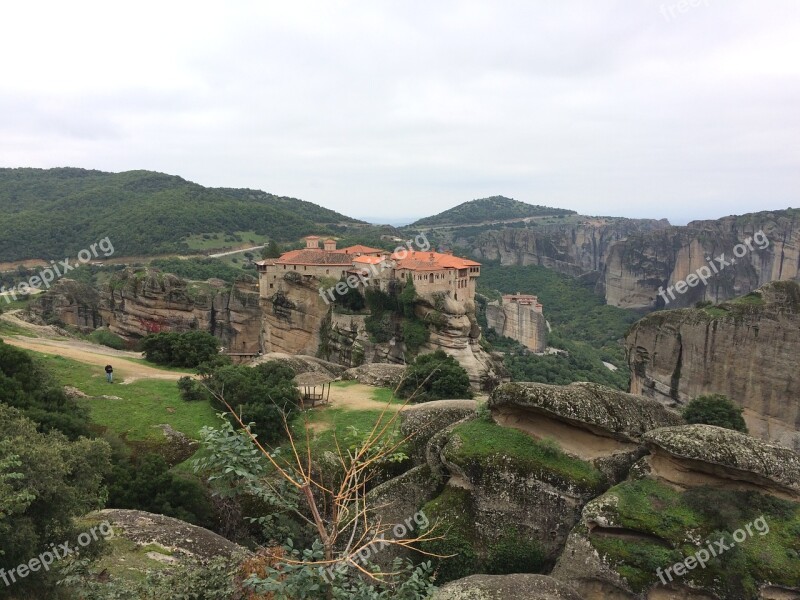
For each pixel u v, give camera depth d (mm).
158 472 25266
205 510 25531
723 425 37000
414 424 29688
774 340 51219
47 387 29484
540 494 22766
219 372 38125
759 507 19953
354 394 41750
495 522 22922
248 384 34625
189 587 12234
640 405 25516
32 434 15688
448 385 42969
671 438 21453
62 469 13859
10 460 12086
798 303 50625
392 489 25641
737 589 18172
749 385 52938
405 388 43219
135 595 12586
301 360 52938
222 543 19984
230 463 8719
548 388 24734
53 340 55438
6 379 27078
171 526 20312
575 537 20453
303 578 8008
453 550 22438
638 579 18906
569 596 16797
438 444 25719
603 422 23578
